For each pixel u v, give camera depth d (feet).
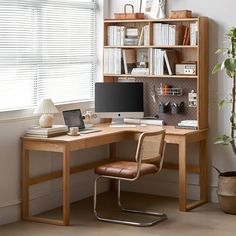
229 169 24.84
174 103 25.50
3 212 22.11
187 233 21.22
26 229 21.59
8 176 22.25
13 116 22.29
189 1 25.02
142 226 21.85
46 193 23.81
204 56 24.53
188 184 25.58
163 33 24.84
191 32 24.34
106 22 25.82
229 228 21.76
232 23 24.39
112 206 24.45
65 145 21.63
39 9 23.61
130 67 25.73
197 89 24.29
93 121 25.62
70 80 25.30
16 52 22.80
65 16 24.86
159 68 24.91
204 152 24.91
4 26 22.31
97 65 26.53
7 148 22.15
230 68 22.70
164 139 22.38
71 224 22.15
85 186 25.68
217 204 24.80
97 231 21.40
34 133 22.38
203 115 24.67
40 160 23.45
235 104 24.44
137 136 24.20
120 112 25.45
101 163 26.03
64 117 23.44
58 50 24.62
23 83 23.16
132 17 25.40
